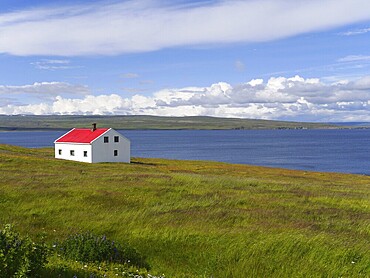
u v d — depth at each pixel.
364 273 13.95
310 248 15.55
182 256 15.76
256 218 21.28
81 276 11.18
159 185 32.72
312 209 24.62
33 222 20.20
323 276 13.79
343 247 15.51
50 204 24.19
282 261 14.77
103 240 15.13
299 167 113.88
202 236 17.39
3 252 9.55
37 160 57.72
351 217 22.61
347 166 116.31
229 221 20.34
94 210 22.94
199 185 34.09
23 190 27.50
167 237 17.48
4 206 23.55
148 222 20.02
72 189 28.81
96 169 53.28
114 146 77.94
